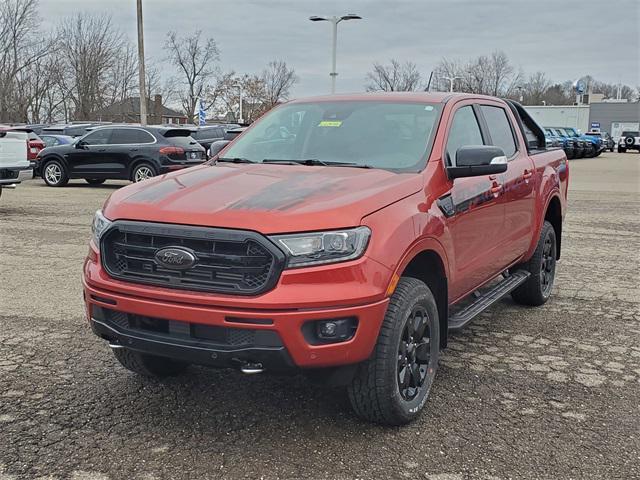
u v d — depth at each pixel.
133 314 3.63
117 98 58.94
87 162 17.50
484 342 5.52
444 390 4.49
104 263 3.74
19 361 4.91
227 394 4.37
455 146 4.79
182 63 67.62
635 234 11.16
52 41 55.31
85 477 3.35
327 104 5.25
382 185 3.93
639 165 33.47
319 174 4.17
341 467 3.46
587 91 98.81
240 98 59.44
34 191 16.77
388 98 5.11
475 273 4.88
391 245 3.59
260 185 3.92
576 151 39.31
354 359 3.47
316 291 3.35
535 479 3.37
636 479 3.38
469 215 4.64
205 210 3.54
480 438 3.79
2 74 52.97
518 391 4.49
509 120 6.14
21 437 3.75
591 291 7.25
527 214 5.93
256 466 3.46
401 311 3.69
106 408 4.14
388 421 3.83
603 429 3.93
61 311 6.16
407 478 3.36
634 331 5.86
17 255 8.62
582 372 4.87
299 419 4.01
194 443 3.71
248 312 3.33
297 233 3.38
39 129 25.94
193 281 3.47
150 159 16.81
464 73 67.94
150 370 4.46
